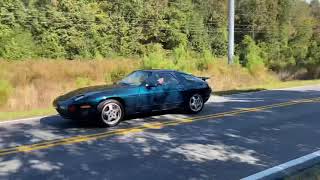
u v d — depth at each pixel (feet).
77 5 170.50
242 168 23.75
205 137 31.55
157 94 39.34
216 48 244.01
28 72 67.26
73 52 166.71
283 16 281.54
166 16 210.59
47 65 73.05
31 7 167.02
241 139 30.91
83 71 74.84
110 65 79.30
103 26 178.09
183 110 43.65
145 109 38.68
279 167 23.90
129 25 189.47
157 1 205.57
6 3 155.84
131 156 26.18
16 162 24.91
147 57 86.28
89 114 34.73
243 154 26.71
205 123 37.29
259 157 26.02
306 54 121.90
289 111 44.47
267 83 90.27
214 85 81.35
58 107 35.68
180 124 36.70
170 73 41.88
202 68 93.76
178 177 22.21
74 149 27.94
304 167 23.89
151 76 40.01
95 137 31.45
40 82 64.13
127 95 36.86
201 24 229.66
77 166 24.09
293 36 230.27
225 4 255.91
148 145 29.01
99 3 186.39
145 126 35.70
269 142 29.99
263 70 102.78
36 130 34.50
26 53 149.48
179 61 91.45
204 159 25.55
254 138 31.27
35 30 162.09
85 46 169.17
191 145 29.04
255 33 269.64
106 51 177.88
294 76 114.21
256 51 120.78
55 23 163.63
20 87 59.11
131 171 23.17
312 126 36.01
